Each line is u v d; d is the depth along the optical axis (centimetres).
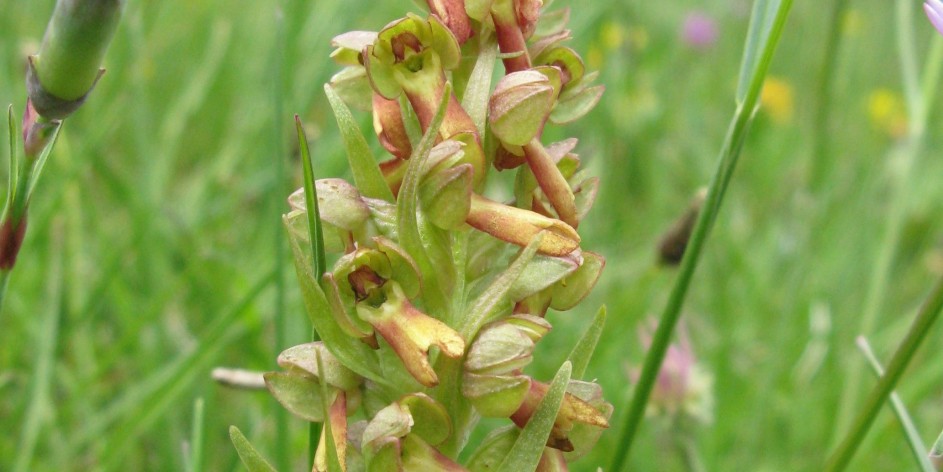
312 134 22
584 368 9
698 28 40
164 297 18
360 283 9
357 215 9
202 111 29
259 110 26
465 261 9
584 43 29
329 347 9
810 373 23
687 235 19
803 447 22
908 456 21
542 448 9
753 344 25
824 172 28
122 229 22
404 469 9
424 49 9
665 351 13
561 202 9
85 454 18
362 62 10
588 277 9
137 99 24
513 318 9
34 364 18
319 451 9
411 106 9
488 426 18
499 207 9
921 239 30
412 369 9
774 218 31
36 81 9
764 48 12
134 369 20
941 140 36
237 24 31
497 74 22
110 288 20
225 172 24
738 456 21
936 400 24
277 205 15
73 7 9
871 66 44
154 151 25
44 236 20
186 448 12
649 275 20
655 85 36
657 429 18
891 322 28
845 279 28
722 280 26
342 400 9
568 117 10
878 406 12
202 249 19
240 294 19
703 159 34
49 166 21
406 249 9
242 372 14
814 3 42
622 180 30
